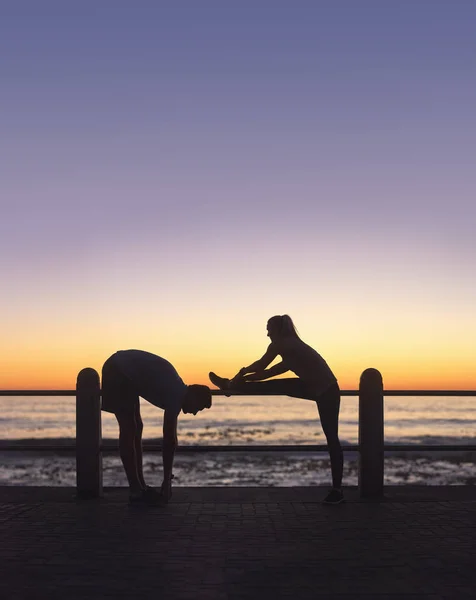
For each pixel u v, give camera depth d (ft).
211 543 15.81
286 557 14.62
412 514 19.26
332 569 13.73
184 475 75.97
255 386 21.54
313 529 17.31
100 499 21.67
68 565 13.98
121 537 16.40
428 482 69.26
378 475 21.98
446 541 16.06
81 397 22.08
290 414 231.91
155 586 12.60
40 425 193.77
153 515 19.07
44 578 13.08
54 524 17.87
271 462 92.38
